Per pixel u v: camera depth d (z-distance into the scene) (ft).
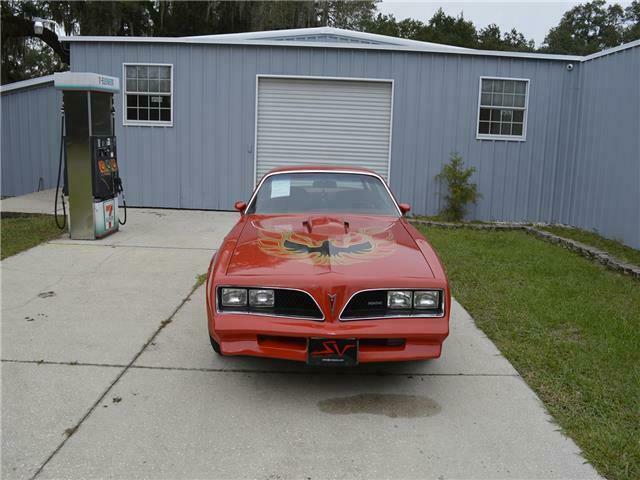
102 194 28.32
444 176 38.47
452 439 10.77
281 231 14.73
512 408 12.03
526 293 20.34
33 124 45.96
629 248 29.19
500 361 14.57
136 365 13.85
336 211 16.90
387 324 11.82
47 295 19.20
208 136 38.78
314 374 13.67
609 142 32.94
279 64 38.14
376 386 13.07
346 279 11.87
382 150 39.50
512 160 39.19
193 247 27.07
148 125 38.55
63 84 26.12
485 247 29.09
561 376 13.46
